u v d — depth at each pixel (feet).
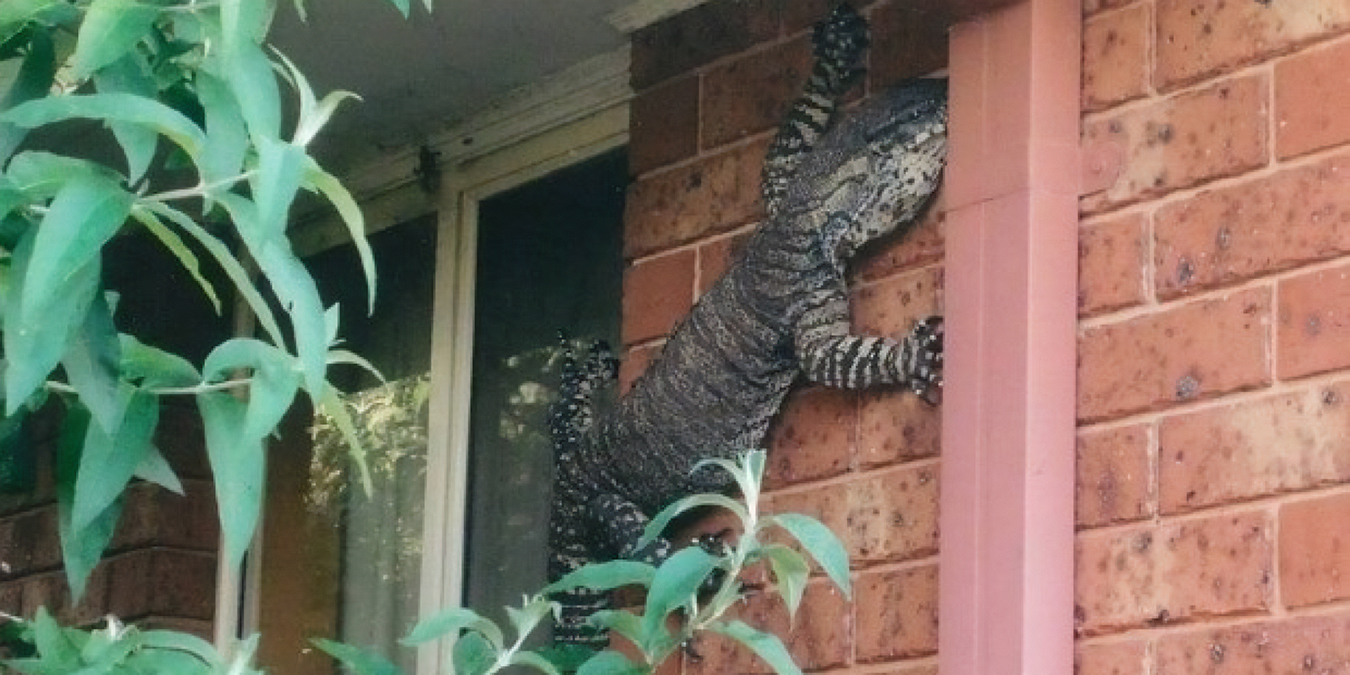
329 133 15.42
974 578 9.73
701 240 12.34
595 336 14.23
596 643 12.51
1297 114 9.15
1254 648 8.84
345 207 5.70
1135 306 9.64
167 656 5.51
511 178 15.05
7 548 17.33
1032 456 9.62
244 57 5.64
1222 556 9.04
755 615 11.30
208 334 16.74
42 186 5.35
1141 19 9.89
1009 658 9.49
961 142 10.32
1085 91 10.09
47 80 5.93
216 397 5.71
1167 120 9.69
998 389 9.82
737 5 12.41
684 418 11.68
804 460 11.27
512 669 14.30
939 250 10.78
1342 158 8.95
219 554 16.52
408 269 15.87
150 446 5.86
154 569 16.37
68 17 5.91
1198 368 9.31
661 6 12.83
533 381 14.71
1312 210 9.00
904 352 10.59
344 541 15.96
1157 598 9.25
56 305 5.22
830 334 11.05
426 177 15.51
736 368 11.43
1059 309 9.83
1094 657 9.46
